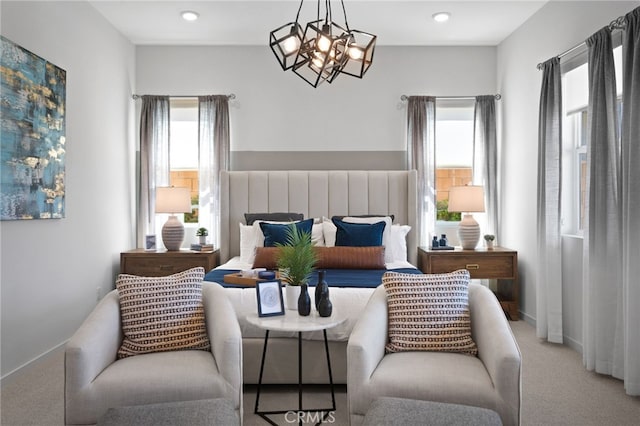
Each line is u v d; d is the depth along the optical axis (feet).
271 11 14.75
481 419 5.86
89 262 14.32
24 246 11.23
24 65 10.93
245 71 17.72
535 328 15.05
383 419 5.78
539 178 13.80
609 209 10.76
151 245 16.60
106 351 7.50
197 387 7.02
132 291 8.21
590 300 11.07
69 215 13.17
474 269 15.87
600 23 11.69
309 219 15.31
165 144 17.39
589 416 8.89
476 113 17.57
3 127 10.21
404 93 17.83
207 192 17.38
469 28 16.15
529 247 15.47
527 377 10.87
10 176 10.47
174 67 17.70
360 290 10.28
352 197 16.98
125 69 16.87
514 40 16.39
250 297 10.03
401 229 15.88
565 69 13.38
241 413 7.28
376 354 7.50
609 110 10.79
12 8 10.66
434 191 17.51
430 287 8.34
